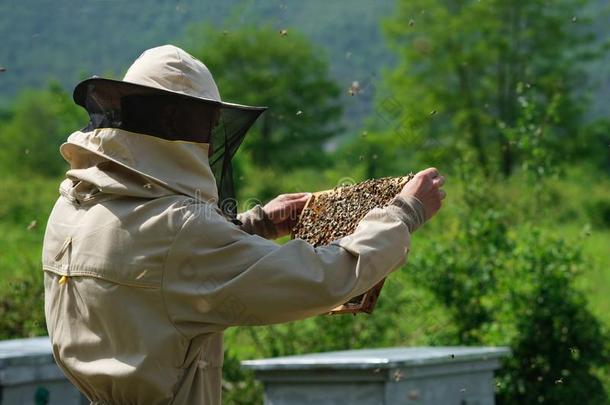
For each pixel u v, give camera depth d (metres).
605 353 8.88
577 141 47.78
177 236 3.23
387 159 21.56
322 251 3.31
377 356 6.16
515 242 9.14
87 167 3.47
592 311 9.71
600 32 56.84
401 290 9.41
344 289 3.25
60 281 3.42
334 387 6.11
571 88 54.56
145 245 3.25
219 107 3.44
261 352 9.42
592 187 37.62
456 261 9.16
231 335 9.83
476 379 6.59
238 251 3.26
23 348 6.37
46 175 46.03
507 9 55.38
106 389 3.37
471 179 9.70
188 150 3.38
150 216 3.27
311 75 58.94
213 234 3.25
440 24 55.25
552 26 55.41
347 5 158.25
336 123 57.16
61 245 3.46
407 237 3.34
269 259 3.22
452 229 9.56
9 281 9.18
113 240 3.29
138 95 3.32
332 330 9.25
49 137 52.53
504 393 8.62
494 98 53.56
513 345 8.73
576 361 8.72
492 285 9.03
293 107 55.91
